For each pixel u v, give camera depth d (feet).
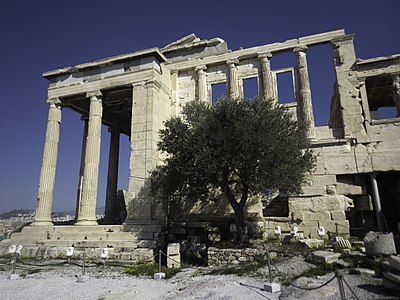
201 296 31.91
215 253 50.01
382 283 30.35
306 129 58.44
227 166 51.80
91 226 68.03
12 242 71.26
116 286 39.27
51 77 86.28
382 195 69.67
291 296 29.27
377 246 36.35
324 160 67.92
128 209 67.05
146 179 67.56
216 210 71.36
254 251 47.39
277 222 66.13
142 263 54.80
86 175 73.72
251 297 30.19
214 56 83.46
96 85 80.12
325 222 63.93
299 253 47.29
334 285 31.32
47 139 81.10
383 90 83.82
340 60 73.20
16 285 42.73
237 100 56.44
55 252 63.98
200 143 51.80
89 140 76.28
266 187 50.44
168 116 81.61
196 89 84.43
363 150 66.39
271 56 79.10
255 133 49.83
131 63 78.28
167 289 36.76
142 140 70.74
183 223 67.21
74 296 35.53
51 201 77.71
